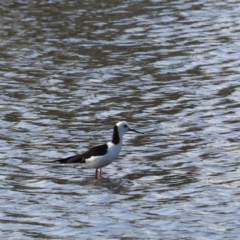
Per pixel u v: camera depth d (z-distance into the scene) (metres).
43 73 27.70
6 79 27.02
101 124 22.52
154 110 23.70
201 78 26.83
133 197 17.16
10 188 17.73
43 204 16.80
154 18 34.69
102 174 18.64
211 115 23.06
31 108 23.98
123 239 14.93
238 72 27.36
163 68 28.08
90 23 34.00
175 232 15.23
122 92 25.55
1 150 20.34
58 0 38.19
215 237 14.98
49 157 19.83
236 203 16.69
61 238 15.02
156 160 19.55
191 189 17.55
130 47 30.64
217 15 35.28
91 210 16.44
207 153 19.95
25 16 35.19
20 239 15.00
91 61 29.05
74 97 25.09
